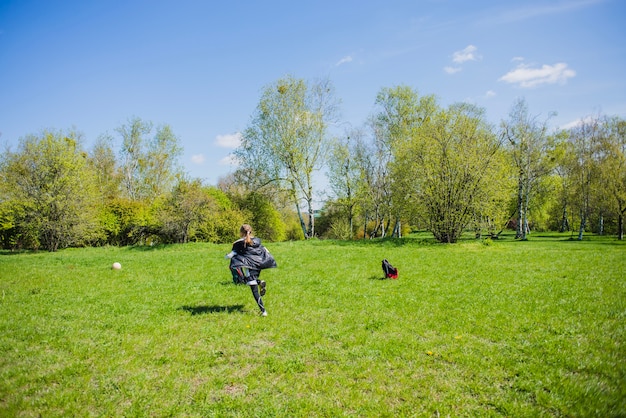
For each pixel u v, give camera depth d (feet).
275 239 155.74
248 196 142.51
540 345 23.61
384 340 25.11
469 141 100.68
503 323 28.02
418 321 28.99
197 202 118.93
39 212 105.91
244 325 28.63
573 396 17.47
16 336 26.78
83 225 110.22
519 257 66.69
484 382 19.29
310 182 131.54
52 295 40.29
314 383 19.44
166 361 22.35
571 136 153.38
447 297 36.40
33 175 105.29
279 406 17.33
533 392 18.15
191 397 18.39
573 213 160.35
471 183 99.40
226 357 23.03
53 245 109.29
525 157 142.92
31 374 20.81
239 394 18.63
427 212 105.09
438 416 16.47
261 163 130.41
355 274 50.70
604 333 25.31
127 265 64.64
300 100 126.93
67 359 22.86
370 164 159.74
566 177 165.37
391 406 17.33
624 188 127.34
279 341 25.38
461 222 101.40
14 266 65.46
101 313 32.60
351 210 169.89
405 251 81.25
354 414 16.74
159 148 177.58
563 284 41.22
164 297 38.52
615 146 131.95
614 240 126.93
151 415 16.88
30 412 17.11
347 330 27.25
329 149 133.39
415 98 141.28
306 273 51.88
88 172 113.29
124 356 23.16
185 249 101.91
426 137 103.76
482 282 43.62
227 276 51.19
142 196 176.35
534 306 32.37
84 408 17.52
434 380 19.57
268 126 126.82
